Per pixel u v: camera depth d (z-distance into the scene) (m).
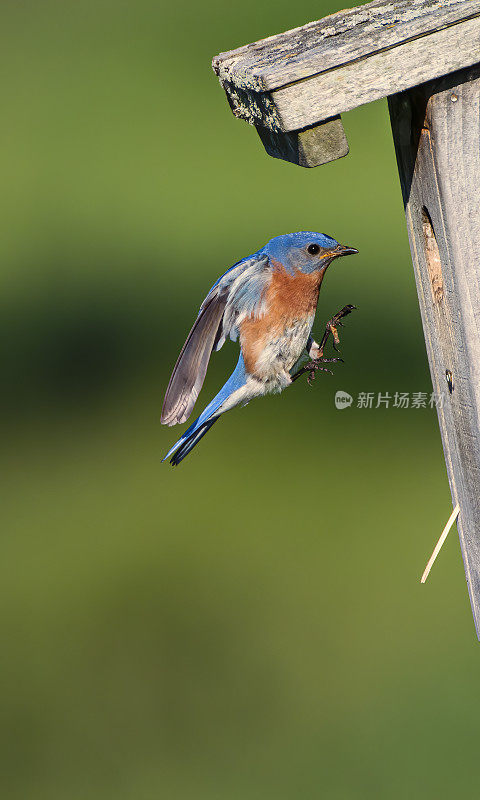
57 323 18.69
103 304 18.92
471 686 11.27
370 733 10.87
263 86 5.95
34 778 10.66
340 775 10.48
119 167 22.95
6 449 15.72
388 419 15.47
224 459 15.09
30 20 30.47
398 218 19.66
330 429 15.42
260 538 13.55
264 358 7.42
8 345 18.06
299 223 19.95
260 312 7.34
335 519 13.67
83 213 21.80
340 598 12.47
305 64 5.92
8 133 25.05
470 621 12.09
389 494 13.95
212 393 16.17
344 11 7.06
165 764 10.73
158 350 17.69
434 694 11.20
